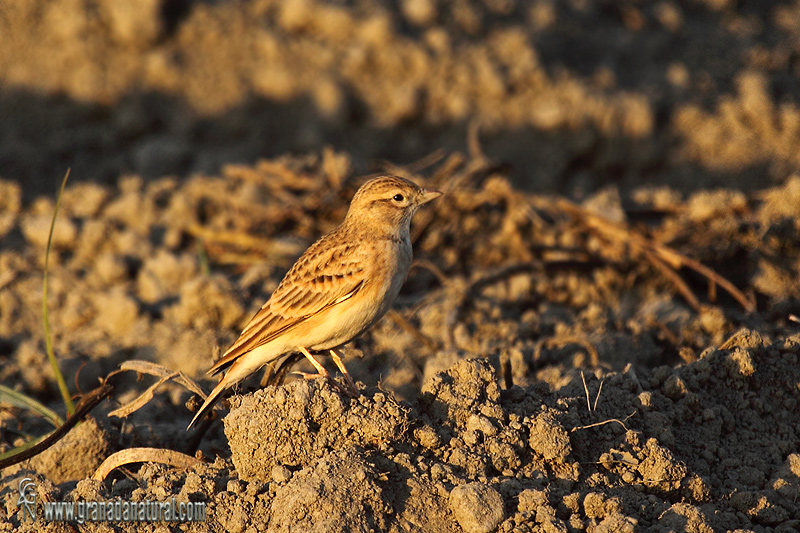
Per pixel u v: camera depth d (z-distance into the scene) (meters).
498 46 21.45
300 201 15.65
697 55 21.97
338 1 22.38
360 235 8.86
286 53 21.70
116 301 12.88
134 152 20.64
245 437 7.34
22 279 14.44
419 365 11.48
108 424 8.80
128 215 16.55
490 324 12.27
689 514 6.82
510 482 7.04
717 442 8.23
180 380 8.54
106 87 21.28
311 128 20.69
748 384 8.79
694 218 14.24
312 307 8.61
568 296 13.50
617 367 10.95
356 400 7.56
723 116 20.12
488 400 7.87
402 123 20.73
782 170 18.81
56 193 19.06
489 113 20.53
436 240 14.73
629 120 19.88
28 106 20.97
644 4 23.53
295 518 6.60
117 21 21.84
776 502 7.41
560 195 18.80
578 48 21.75
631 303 13.19
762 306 12.46
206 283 12.40
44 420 10.12
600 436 7.75
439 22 21.97
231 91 21.39
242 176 17.00
